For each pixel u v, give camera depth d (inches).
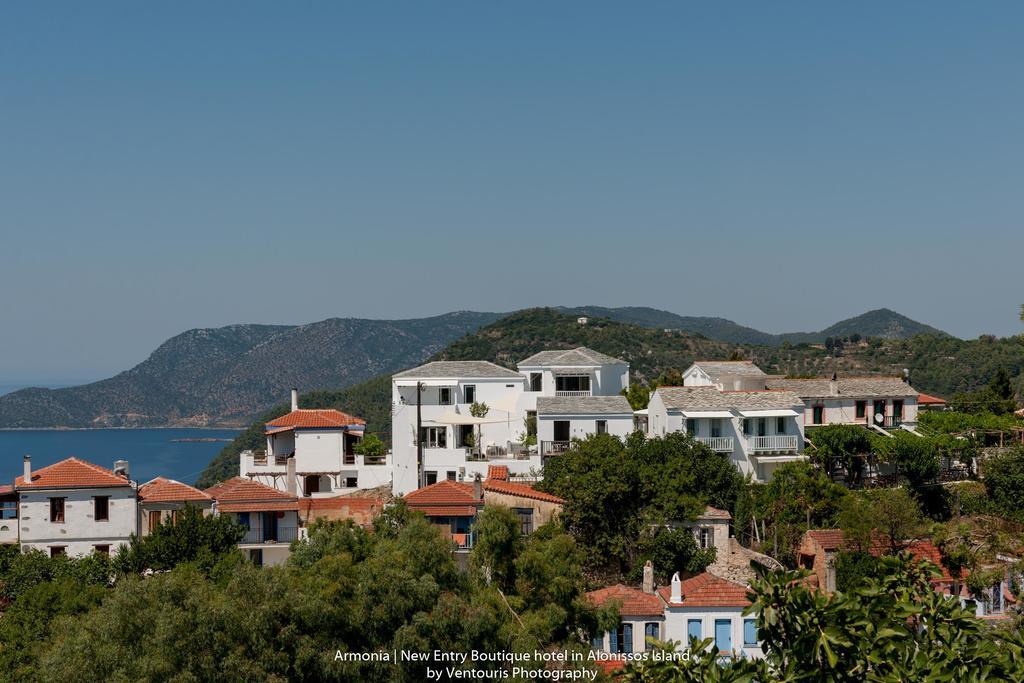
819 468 3186.5
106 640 1685.5
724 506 2940.5
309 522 2733.8
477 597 1828.2
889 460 3144.7
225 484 2876.5
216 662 1659.7
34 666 1879.9
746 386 3597.4
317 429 3535.9
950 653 954.1
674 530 2667.3
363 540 2062.0
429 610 1754.4
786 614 962.1
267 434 3609.7
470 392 3582.7
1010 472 3043.8
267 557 2632.9
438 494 2701.8
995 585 2249.0
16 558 2346.2
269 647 1678.2
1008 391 4335.6
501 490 2711.6
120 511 2559.1
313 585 1796.3
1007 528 2706.7
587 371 3762.3
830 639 921.5
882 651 952.9
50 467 2613.2
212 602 1717.5
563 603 1875.0
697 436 3282.5
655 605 2117.4
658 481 2790.4
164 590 1752.0
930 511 3085.6
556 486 2802.7
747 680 950.4
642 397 3801.7
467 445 3415.4
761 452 3262.8
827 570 2532.0
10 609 2097.7
